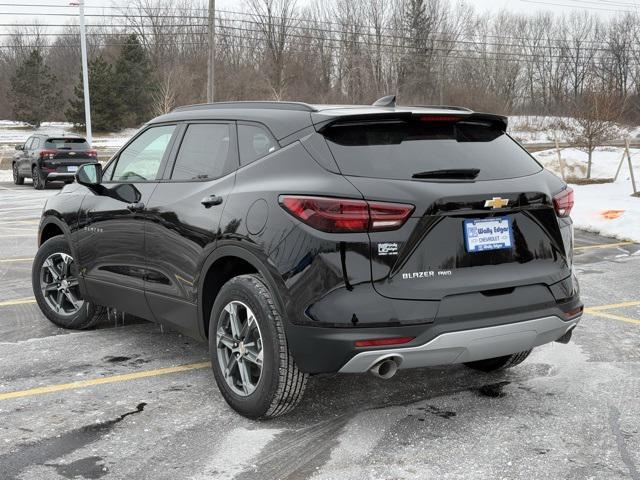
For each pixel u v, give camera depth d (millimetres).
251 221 3600
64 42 90750
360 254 3268
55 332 5512
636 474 3154
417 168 3475
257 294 3543
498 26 78500
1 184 23688
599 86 20672
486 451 3389
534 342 3666
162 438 3543
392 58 67125
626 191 15875
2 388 4258
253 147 3904
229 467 3227
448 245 3398
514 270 3584
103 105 61094
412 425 3709
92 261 5062
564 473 3164
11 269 8203
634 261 8828
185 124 4520
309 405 3988
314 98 63469
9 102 78188
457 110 3969
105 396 4129
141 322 5809
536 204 3648
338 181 3350
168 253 4254
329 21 72188
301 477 3129
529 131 57906
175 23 75625
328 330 3264
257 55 67500
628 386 4316
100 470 3191
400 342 3279
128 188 4668
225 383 3857
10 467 3215
